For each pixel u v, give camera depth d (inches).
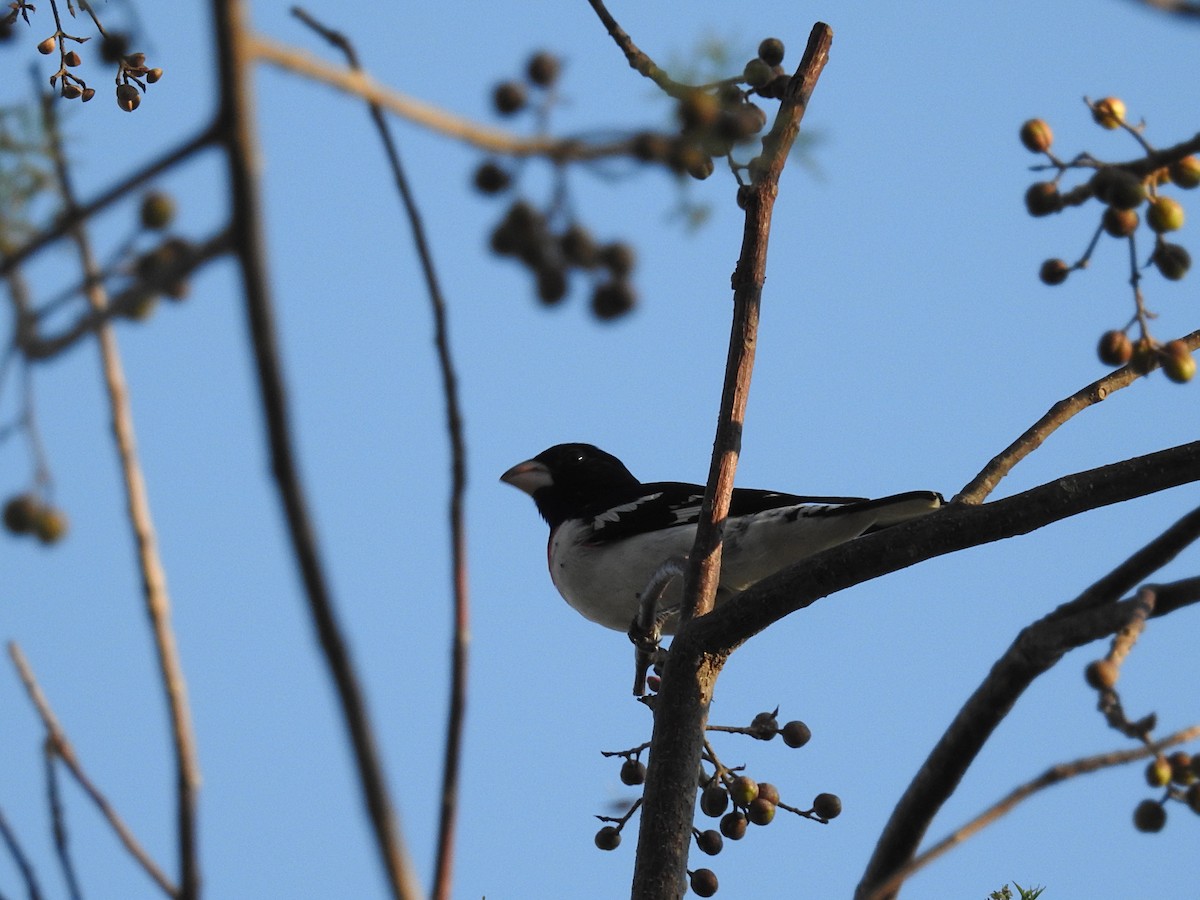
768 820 311.9
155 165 129.2
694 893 311.7
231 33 124.4
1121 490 306.8
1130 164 204.1
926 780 247.0
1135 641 202.8
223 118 125.9
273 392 129.7
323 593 134.3
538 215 150.2
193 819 164.7
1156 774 189.0
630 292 151.7
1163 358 219.0
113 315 132.3
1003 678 236.4
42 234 133.0
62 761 184.1
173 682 169.0
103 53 258.5
